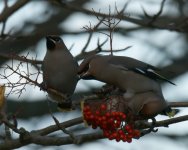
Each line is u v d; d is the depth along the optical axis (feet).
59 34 63.57
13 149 35.12
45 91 39.17
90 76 38.37
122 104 33.47
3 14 45.78
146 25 48.11
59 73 42.70
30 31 62.54
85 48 43.93
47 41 42.98
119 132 32.96
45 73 43.04
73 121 36.52
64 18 65.10
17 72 33.01
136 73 36.73
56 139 34.35
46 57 43.11
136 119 33.78
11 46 59.98
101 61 37.91
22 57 35.29
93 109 32.99
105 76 37.37
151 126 34.60
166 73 64.80
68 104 39.37
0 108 33.60
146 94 34.83
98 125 32.89
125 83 36.70
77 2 63.36
